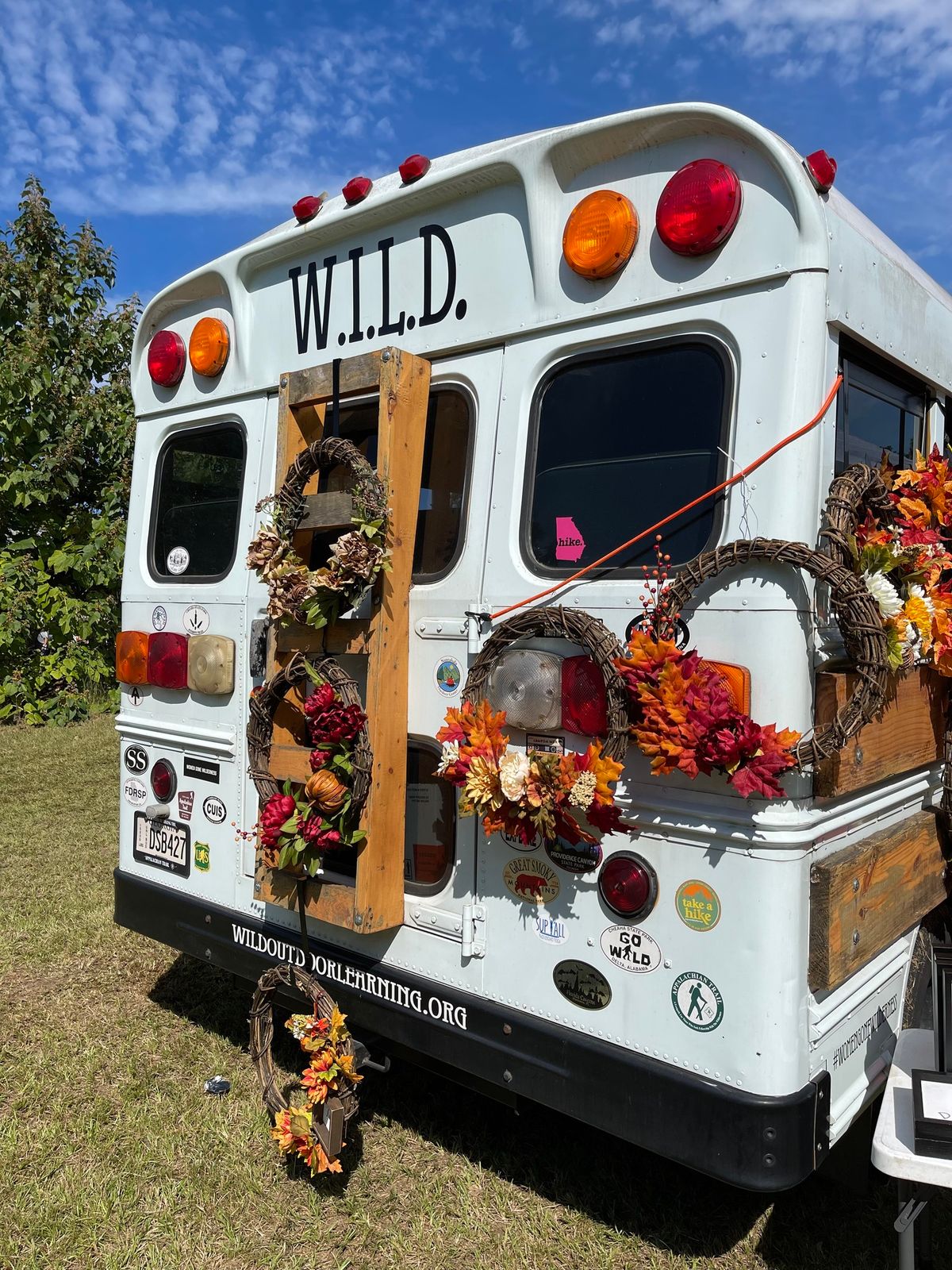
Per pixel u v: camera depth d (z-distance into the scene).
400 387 2.66
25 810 7.13
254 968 3.22
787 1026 2.08
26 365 10.35
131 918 3.71
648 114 2.26
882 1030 2.49
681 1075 2.19
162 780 3.60
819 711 2.13
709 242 2.19
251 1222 2.69
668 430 2.32
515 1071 2.49
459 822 2.65
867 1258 2.54
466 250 2.71
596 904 2.35
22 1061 3.52
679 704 2.08
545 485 2.54
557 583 2.48
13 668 10.58
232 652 3.29
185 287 3.53
